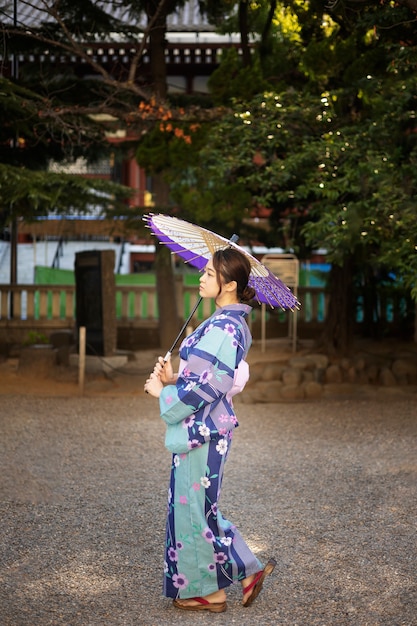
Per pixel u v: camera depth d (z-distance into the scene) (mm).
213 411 3781
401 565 4480
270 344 13547
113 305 12344
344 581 4258
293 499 5820
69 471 6562
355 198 10461
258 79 11102
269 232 13039
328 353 12617
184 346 3873
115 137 18969
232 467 6809
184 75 19984
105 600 3982
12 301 14953
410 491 6008
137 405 9953
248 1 12391
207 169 11055
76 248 22594
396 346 13742
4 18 14008
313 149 9609
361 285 14594
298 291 14953
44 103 11109
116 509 5504
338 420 9086
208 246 3986
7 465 6656
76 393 10875
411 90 9297
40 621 3701
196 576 3793
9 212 12602
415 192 9664
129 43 14977
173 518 3828
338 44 10523
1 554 4574
